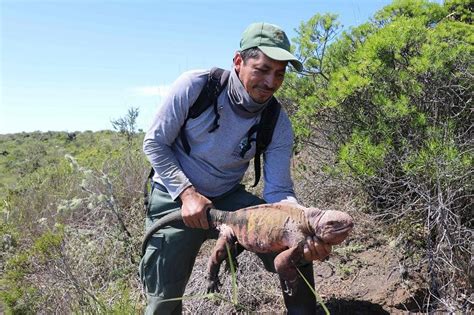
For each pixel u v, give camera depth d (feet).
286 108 16.97
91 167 23.29
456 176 11.97
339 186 15.51
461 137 13.34
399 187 13.60
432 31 13.76
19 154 61.62
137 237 17.22
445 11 15.56
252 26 9.61
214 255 9.36
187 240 10.78
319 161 16.75
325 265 14.35
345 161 13.21
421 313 12.16
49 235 15.21
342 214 7.93
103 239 16.99
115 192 20.52
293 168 17.67
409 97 13.58
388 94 13.98
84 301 13.78
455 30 14.02
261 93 9.68
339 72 14.12
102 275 16.15
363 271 13.69
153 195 11.16
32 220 21.36
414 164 12.50
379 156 12.75
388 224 14.48
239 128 10.31
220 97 10.12
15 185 28.30
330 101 13.66
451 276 12.22
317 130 16.02
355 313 12.57
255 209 9.05
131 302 14.16
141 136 30.14
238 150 10.57
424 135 13.05
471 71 13.20
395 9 15.70
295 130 15.33
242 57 9.66
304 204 16.08
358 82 13.19
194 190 10.08
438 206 12.03
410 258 13.28
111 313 12.77
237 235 9.19
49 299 14.60
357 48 15.58
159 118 10.32
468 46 13.24
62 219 20.15
